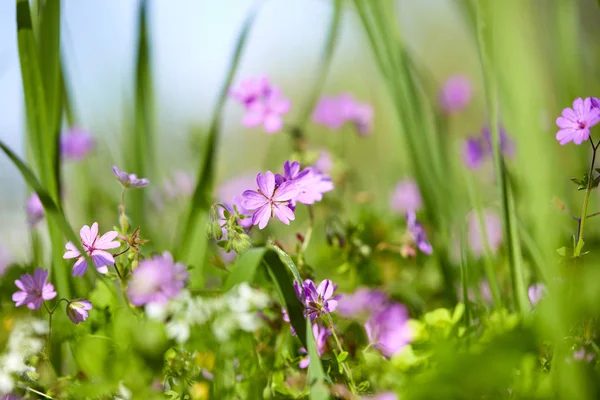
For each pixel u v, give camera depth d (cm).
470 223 76
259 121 71
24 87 64
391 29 71
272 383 60
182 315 57
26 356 59
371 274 72
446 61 258
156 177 79
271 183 59
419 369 58
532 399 55
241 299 57
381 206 95
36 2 66
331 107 88
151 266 57
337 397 57
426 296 71
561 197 64
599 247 64
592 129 77
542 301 57
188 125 93
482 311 63
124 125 74
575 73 71
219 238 59
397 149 81
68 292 62
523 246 66
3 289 67
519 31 58
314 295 59
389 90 71
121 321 59
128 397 57
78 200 81
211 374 59
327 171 80
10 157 59
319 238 78
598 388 55
